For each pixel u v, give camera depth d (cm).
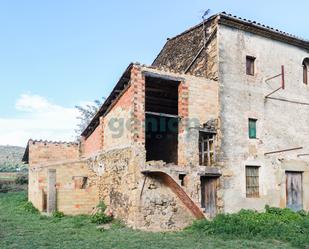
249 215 1424
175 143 1758
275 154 1697
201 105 1505
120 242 1045
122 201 1414
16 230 1227
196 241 1105
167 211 1352
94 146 1895
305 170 1802
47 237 1105
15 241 1032
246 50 1680
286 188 1728
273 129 1709
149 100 1725
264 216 1427
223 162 1519
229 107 1580
